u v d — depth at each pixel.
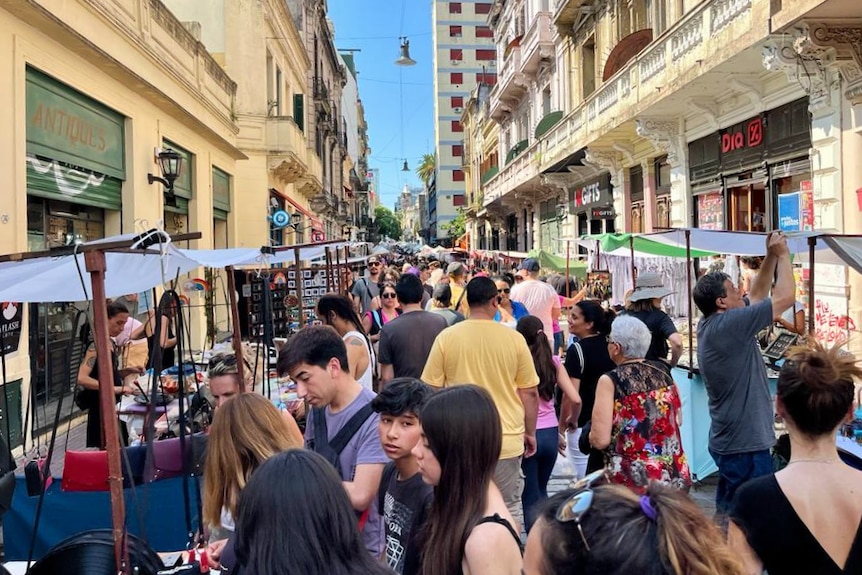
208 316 12.01
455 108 77.56
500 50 32.91
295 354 2.96
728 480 3.81
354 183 59.50
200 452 4.09
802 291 9.08
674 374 6.06
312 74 30.80
